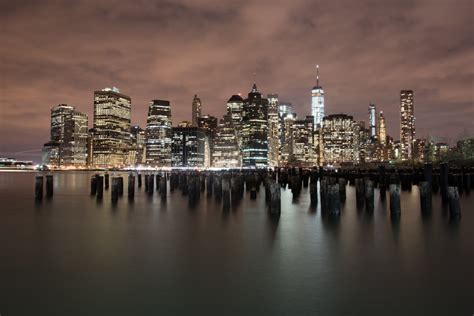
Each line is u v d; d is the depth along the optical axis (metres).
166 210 35.41
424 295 13.11
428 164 50.38
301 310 11.95
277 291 13.55
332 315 11.59
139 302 12.61
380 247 19.89
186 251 19.42
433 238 21.84
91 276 15.32
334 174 82.69
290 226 26.03
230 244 20.89
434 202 38.56
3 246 20.80
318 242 21.12
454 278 14.84
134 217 31.30
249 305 12.34
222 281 14.62
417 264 16.75
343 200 40.38
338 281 14.55
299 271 15.84
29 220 30.22
